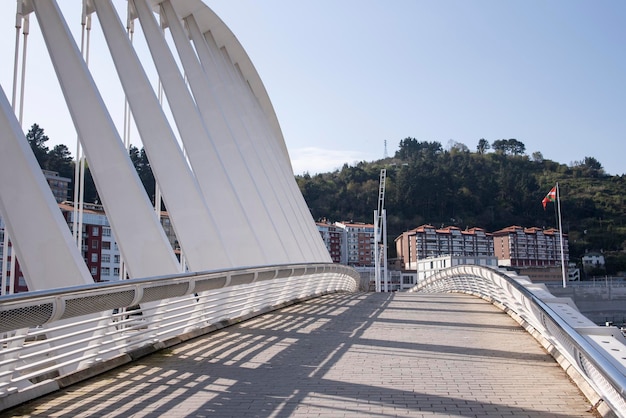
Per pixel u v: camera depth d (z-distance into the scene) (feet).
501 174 500.74
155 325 30.68
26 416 18.04
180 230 40.52
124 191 34.47
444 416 17.74
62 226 26.89
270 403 19.42
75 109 34.81
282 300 54.24
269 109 93.91
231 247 47.42
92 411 18.56
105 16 43.42
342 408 18.70
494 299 55.26
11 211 26.71
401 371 24.53
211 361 26.68
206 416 17.94
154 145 41.78
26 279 26.04
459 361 26.73
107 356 26.35
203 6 66.85
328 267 66.03
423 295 69.92
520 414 17.92
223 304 38.83
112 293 22.17
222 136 57.26
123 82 42.27
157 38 50.78
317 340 32.91
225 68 73.67
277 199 65.36
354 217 469.98
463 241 399.03
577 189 503.61
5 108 27.89
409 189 475.31
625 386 12.25
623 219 446.60
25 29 35.24
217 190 48.49
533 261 401.70
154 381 22.72
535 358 27.32
